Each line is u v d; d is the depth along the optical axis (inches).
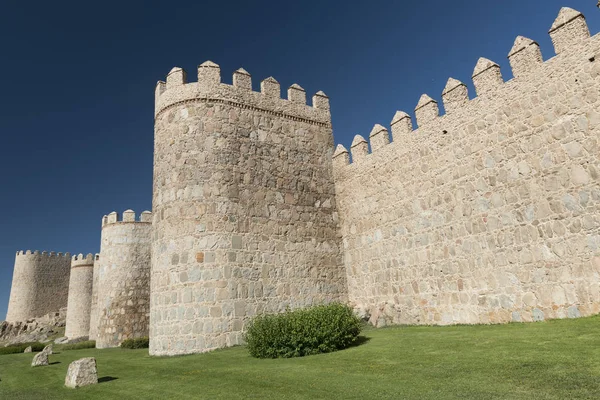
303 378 333.7
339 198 812.0
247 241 671.8
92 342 1262.3
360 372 333.7
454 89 629.0
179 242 642.8
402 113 709.3
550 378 253.0
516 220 530.3
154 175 714.8
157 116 735.7
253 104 753.0
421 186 658.2
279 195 735.1
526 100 538.3
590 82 479.8
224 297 624.4
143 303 1175.0
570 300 469.7
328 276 751.7
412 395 252.4
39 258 2338.8
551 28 522.3
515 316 516.7
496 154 562.3
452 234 602.5
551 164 503.8
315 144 818.2
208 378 378.0
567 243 479.2
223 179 677.9
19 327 2092.8
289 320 488.4
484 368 296.4
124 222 1222.3
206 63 729.0
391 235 697.6
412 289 650.2
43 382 465.1
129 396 343.6
